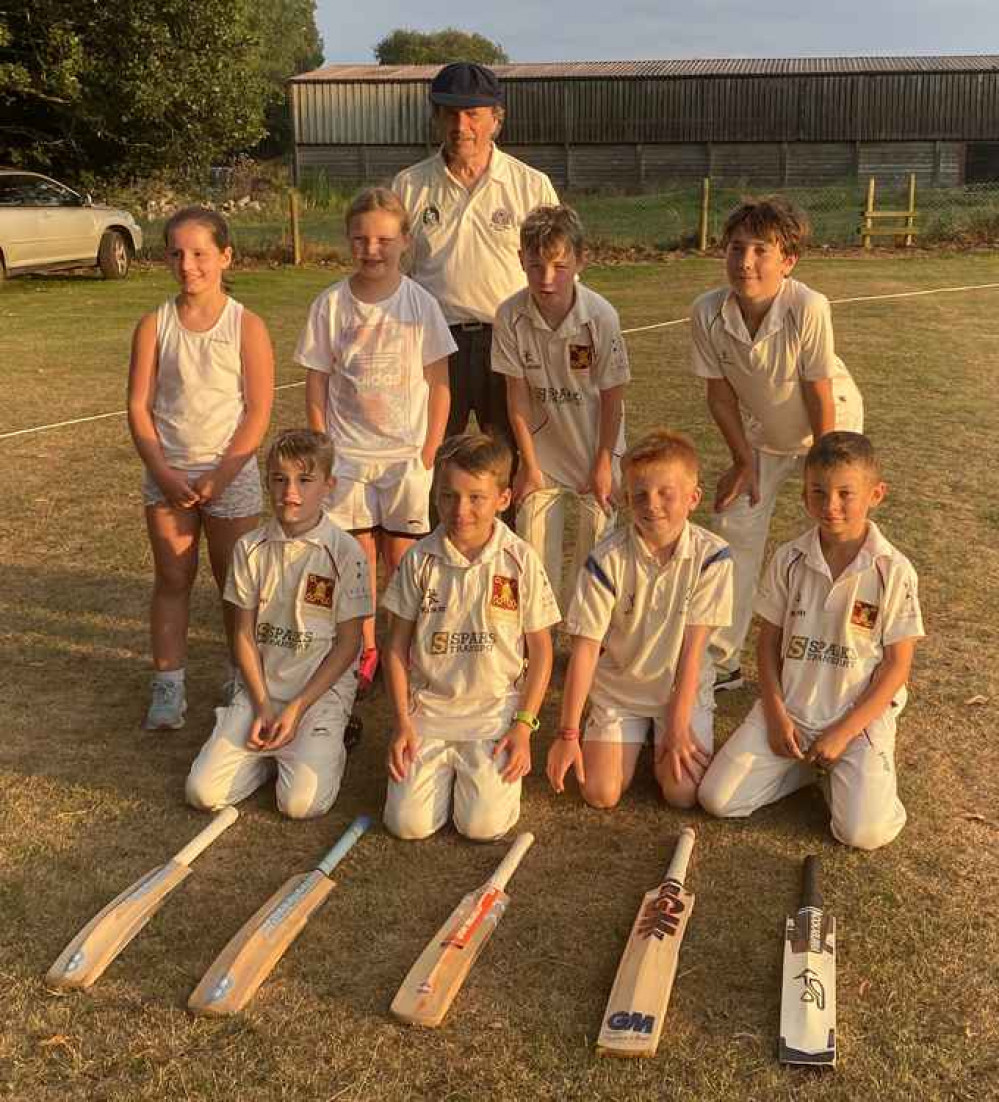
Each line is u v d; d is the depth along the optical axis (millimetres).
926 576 5520
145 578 5645
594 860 3457
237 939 2967
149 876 3240
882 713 3662
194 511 4211
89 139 22078
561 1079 2604
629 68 30672
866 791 3473
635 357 10875
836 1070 2623
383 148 30547
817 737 3627
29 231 16141
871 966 2957
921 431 8125
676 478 3592
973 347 11133
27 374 10391
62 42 19594
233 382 4188
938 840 3514
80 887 3293
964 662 4672
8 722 4227
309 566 3781
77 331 12828
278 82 63219
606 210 25016
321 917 3174
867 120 28562
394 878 3359
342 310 4484
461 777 3576
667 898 3121
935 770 3895
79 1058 2660
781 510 6508
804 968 2857
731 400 4406
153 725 4188
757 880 3344
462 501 3555
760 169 29297
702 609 3725
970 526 6203
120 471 7383
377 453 4500
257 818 3674
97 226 17188
